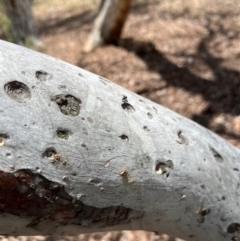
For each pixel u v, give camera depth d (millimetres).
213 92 788
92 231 277
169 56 934
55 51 1060
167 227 315
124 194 263
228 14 1099
